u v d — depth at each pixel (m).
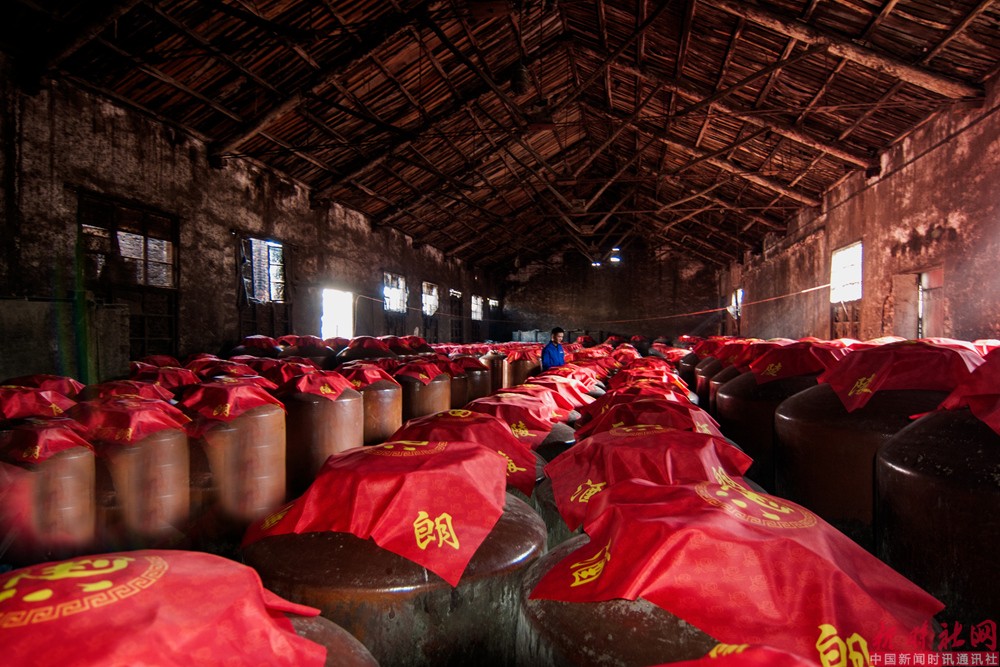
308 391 3.80
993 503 1.65
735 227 18.86
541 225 22.12
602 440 2.19
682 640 1.14
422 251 17.55
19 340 4.23
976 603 1.68
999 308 6.84
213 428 3.10
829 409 2.75
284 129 9.23
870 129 9.30
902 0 6.15
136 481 2.65
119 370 4.85
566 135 15.30
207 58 7.01
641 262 24.88
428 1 7.50
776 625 1.11
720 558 1.19
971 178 7.34
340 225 12.45
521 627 1.42
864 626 1.11
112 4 5.28
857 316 10.97
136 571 0.98
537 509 2.38
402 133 9.09
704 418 2.84
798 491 2.82
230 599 1.00
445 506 1.71
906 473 1.89
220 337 8.59
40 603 0.87
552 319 25.34
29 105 5.78
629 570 1.24
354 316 12.99
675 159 14.48
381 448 1.97
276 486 3.32
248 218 9.30
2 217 5.52
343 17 7.40
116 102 6.82
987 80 6.93
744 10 7.10
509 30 9.40
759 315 18.81
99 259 6.62
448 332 19.72
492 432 2.54
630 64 9.92
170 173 7.64
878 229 9.97
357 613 1.55
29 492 2.25
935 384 2.59
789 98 9.09
